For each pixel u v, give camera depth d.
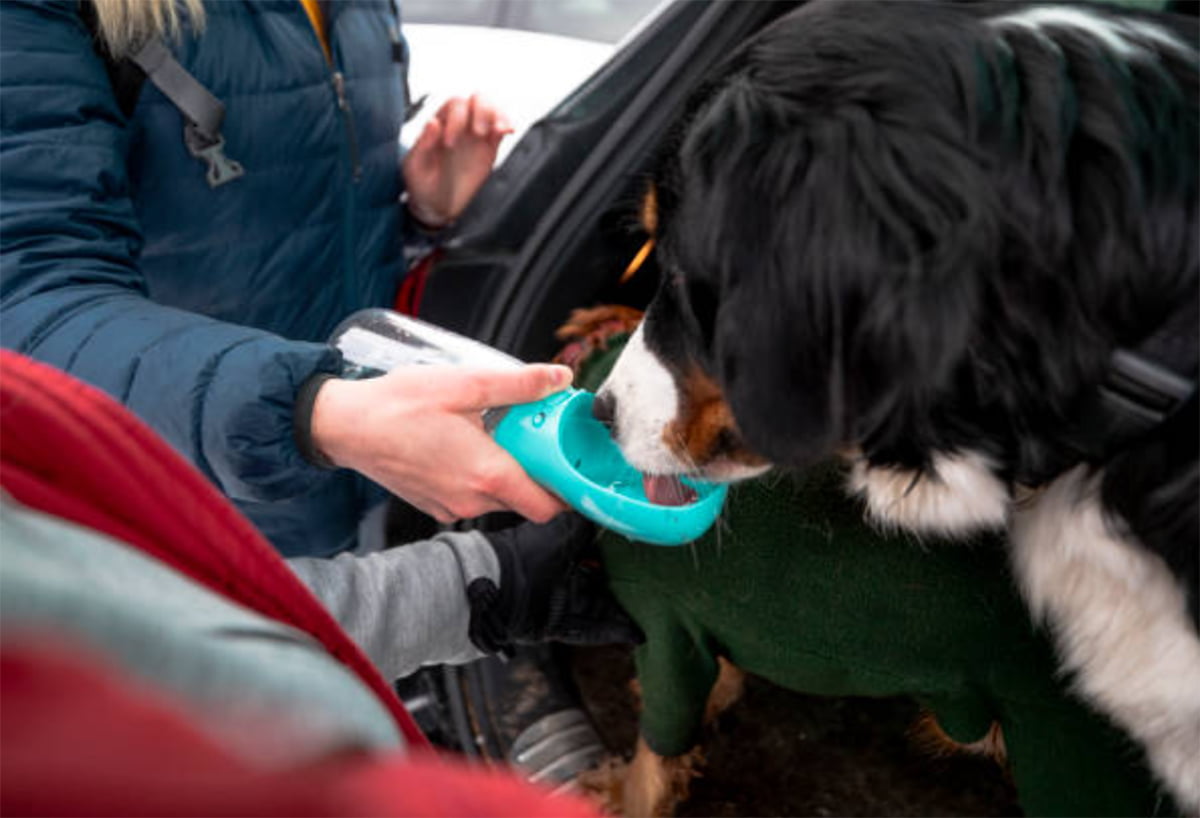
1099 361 1.06
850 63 1.08
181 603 0.42
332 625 0.66
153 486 0.57
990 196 1.01
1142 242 1.02
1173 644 1.24
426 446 1.21
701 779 2.15
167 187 1.59
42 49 1.36
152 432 0.59
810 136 1.06
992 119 1.02
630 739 2.22
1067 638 1.33
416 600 1.45
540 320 1.96
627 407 1.36
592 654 2.38
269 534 1.86
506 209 1.92
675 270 1.26
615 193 1.88
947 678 1.40
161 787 0.22
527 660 2.05
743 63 1.17
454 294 1.96
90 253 1.38
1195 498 1.11
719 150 1.12
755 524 1.41
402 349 1.46
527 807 0.30
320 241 1.78
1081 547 1.24
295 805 0.24
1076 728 1.39
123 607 0.36
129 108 1.50
